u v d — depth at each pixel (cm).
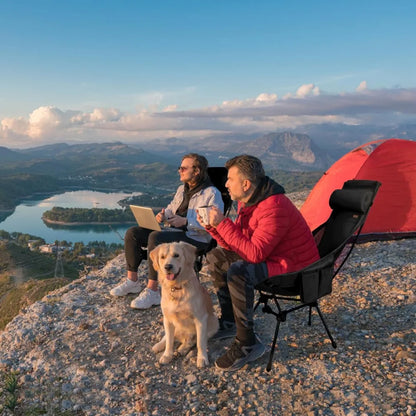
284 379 205
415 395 184
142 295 294
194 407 193
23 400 213
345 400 187
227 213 309
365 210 212
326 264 208
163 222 286
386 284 304
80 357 241
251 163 200
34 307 310
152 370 224
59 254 8419
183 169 283
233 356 214
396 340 230
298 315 269
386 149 399
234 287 206
